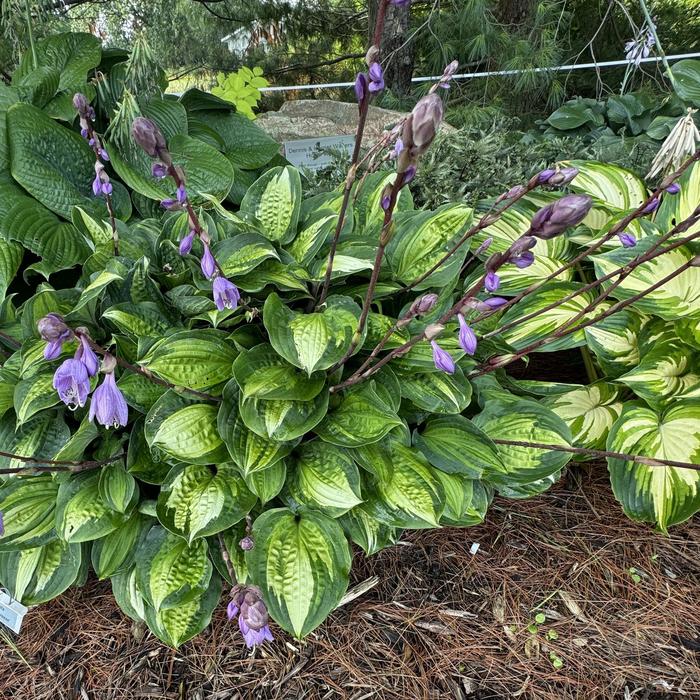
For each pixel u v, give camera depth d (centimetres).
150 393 160
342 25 586
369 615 172
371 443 156
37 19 326
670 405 184
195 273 171
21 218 194
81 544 162
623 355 193
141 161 229
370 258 178
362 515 159
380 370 165
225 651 164
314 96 632
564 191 247
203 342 157
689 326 179
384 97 455
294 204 189
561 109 425
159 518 145
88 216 192
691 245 187
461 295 214
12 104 213
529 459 171
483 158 261
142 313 165
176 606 149
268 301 154
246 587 109
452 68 145
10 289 212
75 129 237
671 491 173
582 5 536
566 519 204
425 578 183
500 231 229
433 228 185
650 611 174
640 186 238
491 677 158
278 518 156
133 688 157
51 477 165
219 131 281
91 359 103
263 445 149
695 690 154
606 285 191
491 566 187
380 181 212
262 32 559
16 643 170
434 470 164
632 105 412
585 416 205
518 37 460
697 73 323
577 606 175
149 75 233
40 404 152
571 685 156
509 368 269
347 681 157
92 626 173
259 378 148
